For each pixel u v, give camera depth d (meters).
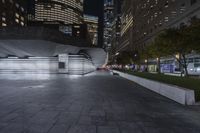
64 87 17.70
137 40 104.19
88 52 48.66
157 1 71.38
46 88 16.80
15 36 28.75
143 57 61.28
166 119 7.48
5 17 111.12
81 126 6.46
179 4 53.41
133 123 6.88
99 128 6.29
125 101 11.09
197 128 6.45
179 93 10.90
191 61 48.56
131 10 124.06
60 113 8.12
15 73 41.38
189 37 24.42
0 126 6.36
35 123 6.71
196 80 20.98
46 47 33.59
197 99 10.79
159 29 68.44
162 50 31.52
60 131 5.94
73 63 40.75
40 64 41.12
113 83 22.56
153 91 15.74
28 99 11.34
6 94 13.21
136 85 20.50
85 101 10.89
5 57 41.41
